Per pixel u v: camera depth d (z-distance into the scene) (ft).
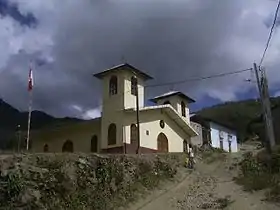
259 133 229.25
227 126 206.69
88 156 79.97
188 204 73.51
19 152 78.18
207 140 184.44
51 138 156.87
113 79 137.90
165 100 166.20
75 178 72.79
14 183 64.08
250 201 70.13
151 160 96.22
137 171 88.12
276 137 124.88
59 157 75.31
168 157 106.22
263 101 101.40
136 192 81.46
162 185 89.30
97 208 71.00
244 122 249.75
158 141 137.28
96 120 138.82
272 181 78.23
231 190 80.02
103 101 137.49
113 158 84.53
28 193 64.39
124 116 129.49
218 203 71.77
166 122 143.84
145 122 133.69
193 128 162.81
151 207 74.28
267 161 90.58
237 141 223.10
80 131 146.82
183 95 164.96
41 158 72.84
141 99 138.92
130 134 128.67
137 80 138.62
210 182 89.66
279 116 127.75
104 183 77.36
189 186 87.97
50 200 66.49
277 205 65.72
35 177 67.67
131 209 73.97
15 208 61.98
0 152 77.56
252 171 89.76
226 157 117.91
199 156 124.67
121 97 132.57
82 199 70.85
